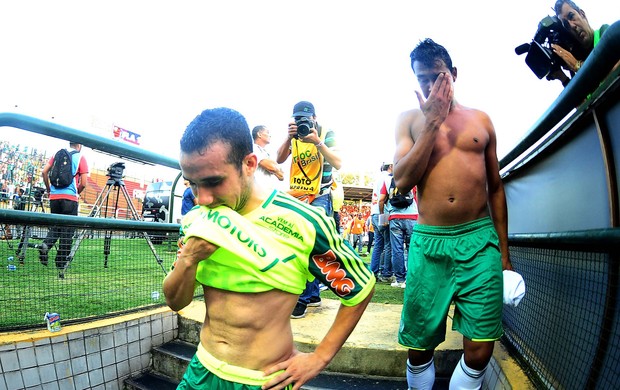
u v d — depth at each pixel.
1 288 2.69
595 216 1.77
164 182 10.96
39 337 2.39
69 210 5.18
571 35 2.37
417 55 1.91
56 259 3.00
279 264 1.17
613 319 1.46
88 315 2.95
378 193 5.94
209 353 1.21
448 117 1.95
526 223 2.87
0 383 2.19
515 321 2.67
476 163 1.86
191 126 1.10
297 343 2.63
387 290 4.80
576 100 1.67
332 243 1.21
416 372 1.98
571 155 2.04
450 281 1.82
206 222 1.15
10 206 7.34
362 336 2.74
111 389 2.75
